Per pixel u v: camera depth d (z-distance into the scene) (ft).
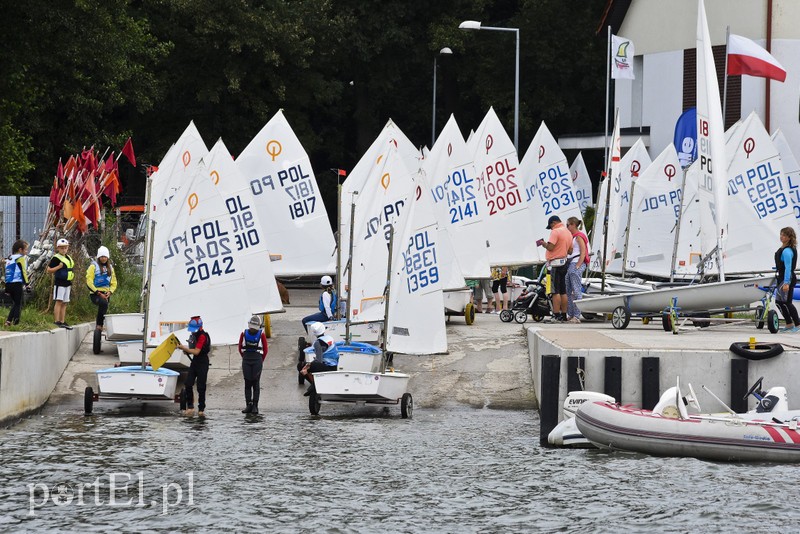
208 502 211.00
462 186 426.92
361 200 326.65
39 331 312.09
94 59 570.87
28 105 577.02
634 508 208.74
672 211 485.15
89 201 388.78
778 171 410.72
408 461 245.24
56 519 200.34
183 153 363.56
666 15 647.97
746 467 241.35
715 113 361.92
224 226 319.47
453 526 198.18
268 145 409.69
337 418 298.76
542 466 241.76
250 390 305.53
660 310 350.64
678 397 254.68
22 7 515.50
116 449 254.06
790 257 333.62
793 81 601.21
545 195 504.02
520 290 466.70
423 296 315.99
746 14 605.31
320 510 206.90
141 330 343.67
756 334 332.19
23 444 258.57
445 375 334.85
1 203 458.91
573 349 275.80
